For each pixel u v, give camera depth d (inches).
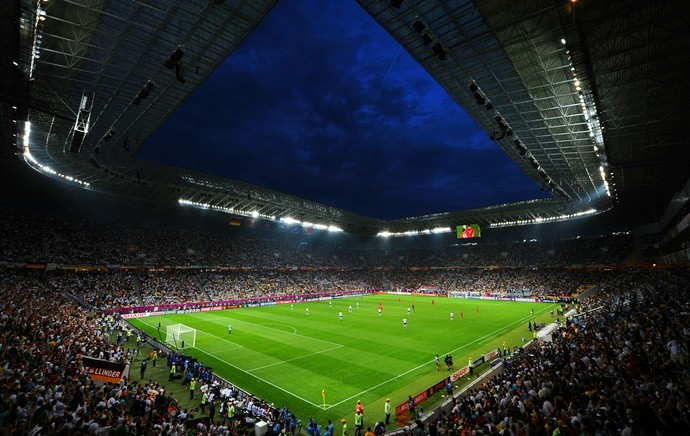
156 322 1971.0
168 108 1363.2
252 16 940.6
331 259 4343.0
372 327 1833.2
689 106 1075.3
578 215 3029.0
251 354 1317.7
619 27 801.6
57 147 1588.3
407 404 855.1
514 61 1051.9
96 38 935.0
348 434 747.4
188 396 917.8
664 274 2041.1
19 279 1925.4
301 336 1619.1
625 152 1434.5
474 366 1135.6
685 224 1800.0
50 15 823.7
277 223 3705.7
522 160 1898.4
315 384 1019.3
